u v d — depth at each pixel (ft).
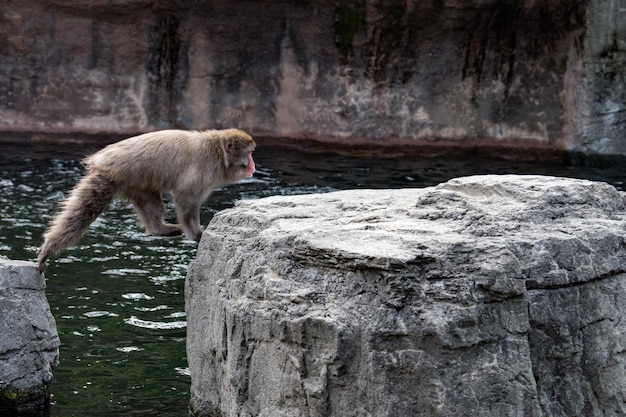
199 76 68.08
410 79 67.10
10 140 67.31
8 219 49.57
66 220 32.35
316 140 67.77
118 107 68.23
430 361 21.68
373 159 65.16
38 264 31.83
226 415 26.55
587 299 23.38
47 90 67.77
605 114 64.64
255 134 68.28
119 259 45.11
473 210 24.49
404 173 60.44
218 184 35.27
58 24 67.00
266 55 67.97
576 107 65.10
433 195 25.86
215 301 27.07
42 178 57.52
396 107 67.36
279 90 68.08
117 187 33.40
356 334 22.24
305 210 27.14
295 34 67.41
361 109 67.46
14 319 29.22
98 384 31.71
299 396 23.35
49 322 30.09
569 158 65.36
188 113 68.33
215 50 67.77
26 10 66.69
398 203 27.30
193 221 34.55
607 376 23.56
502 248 22.21
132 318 37.91
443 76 66.85
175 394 30.94
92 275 42.80
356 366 22.30
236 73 68.13
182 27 67.36
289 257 24.26
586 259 23.25
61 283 41.55
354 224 25.03
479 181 26.14
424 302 21.81
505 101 66.54
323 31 67.00
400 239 22.90
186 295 28.81
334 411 22.76
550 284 22.74
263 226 26.30
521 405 22.11
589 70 64.39
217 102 68.23
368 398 22.08
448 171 61.16
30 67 67.51
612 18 63.46
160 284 41.98
